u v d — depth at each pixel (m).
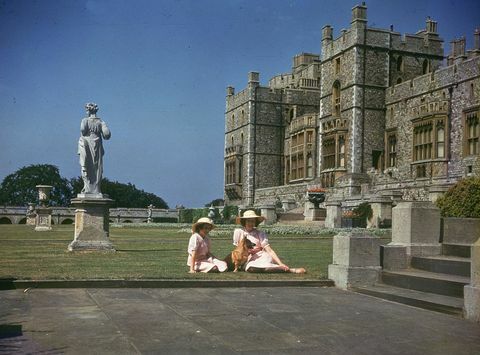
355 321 7.86
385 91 52.06
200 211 71.06
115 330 7.05
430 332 7.29
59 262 13.50
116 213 80.19
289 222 45.06
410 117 48.34
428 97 46.28
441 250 11.83
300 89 72.12
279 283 10.81
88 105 17.00
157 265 12.98
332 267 11.16
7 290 9.72
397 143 49.97
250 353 6.20
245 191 71.94
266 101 71.81
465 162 41.88
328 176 53.53
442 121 44.22
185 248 19.52
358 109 51.28
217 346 6.44
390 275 10.73
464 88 42.38
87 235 16.86
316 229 32.78
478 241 8.17
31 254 15.92
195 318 7.82
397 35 52.88
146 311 8.21
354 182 49.66
